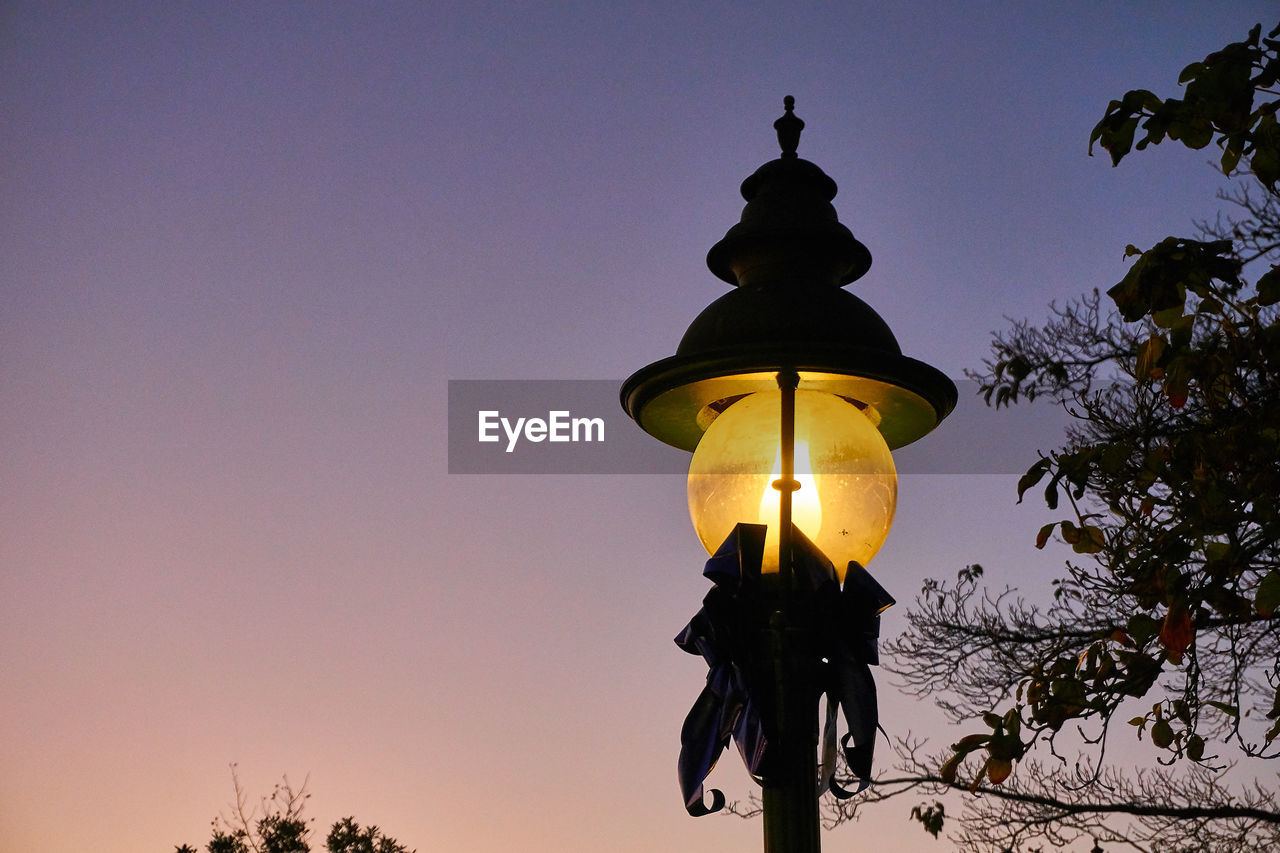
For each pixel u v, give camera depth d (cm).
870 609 287
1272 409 341
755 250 330
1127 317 327
